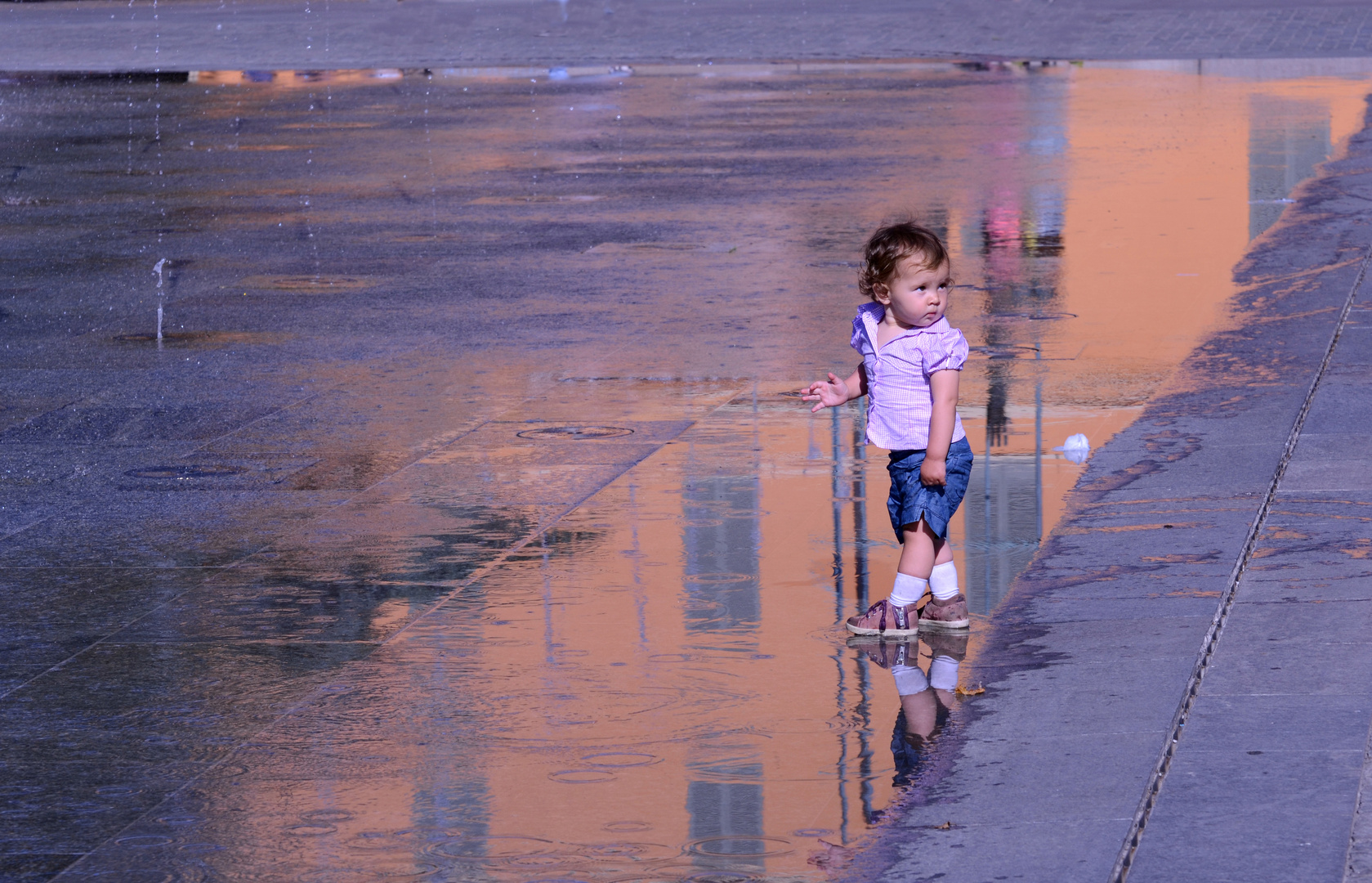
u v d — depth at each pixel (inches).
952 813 362.6
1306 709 401.4
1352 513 560.4
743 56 2716.5
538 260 1179.3
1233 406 713.6
